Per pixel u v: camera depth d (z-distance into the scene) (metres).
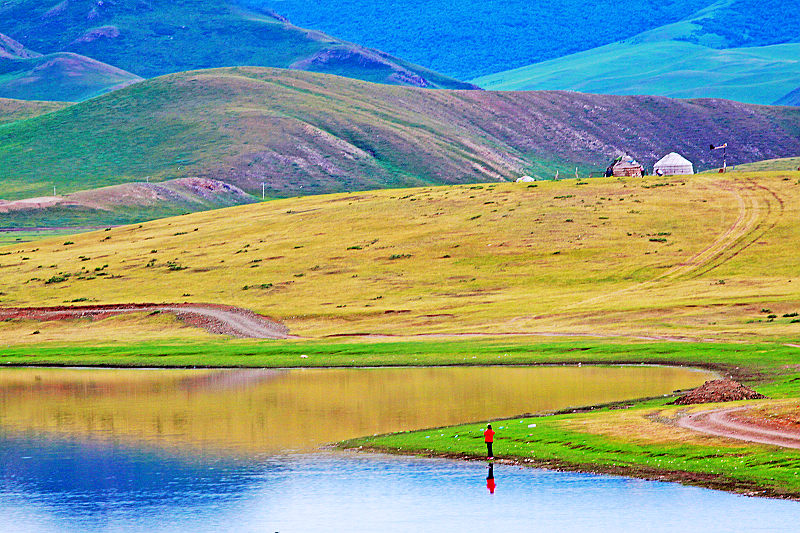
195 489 157.12
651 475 150.25
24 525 142.38
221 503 149.62
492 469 161.00
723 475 145.75
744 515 131.12
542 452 167.50
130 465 174.00
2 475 169.38
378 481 157.38
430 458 170.50
